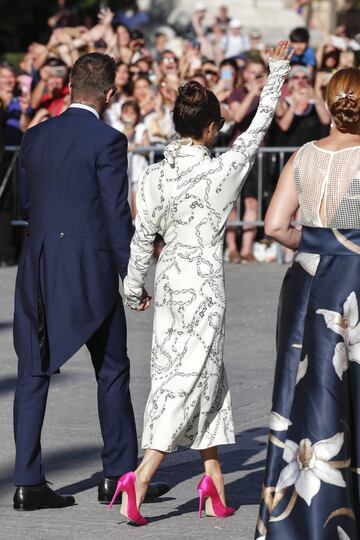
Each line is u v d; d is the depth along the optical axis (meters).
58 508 15.33
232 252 37.22
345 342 12.44
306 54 37.88
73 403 21.02
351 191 12.55
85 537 14.05
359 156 12.63
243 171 14.35
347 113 12.68
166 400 14.18
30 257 15.38
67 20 55.91
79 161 15.11
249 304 30.62
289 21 80.12
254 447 18.33
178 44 57.88
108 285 15.31
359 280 12.48
